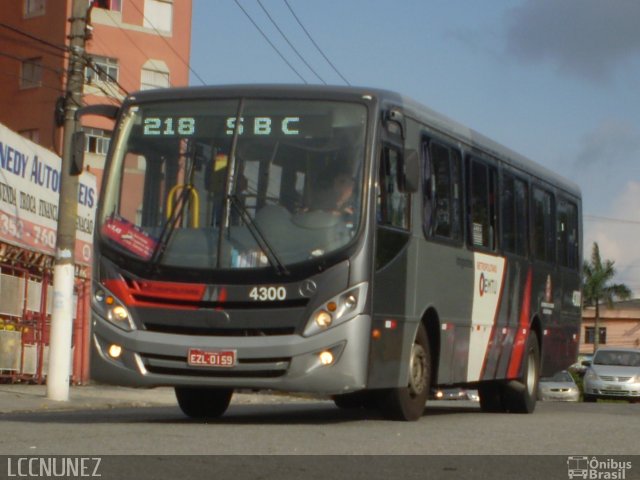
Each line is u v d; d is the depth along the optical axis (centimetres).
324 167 1486
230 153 1502
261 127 1509
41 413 1980
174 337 1462
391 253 1543
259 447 1140
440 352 1742
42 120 5441
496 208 2017
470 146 1897
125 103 1566
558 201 2438
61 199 2375
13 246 3030
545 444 1273
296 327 1439
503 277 2044
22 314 3147
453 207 1805
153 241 1490
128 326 1484
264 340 1441
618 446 1273
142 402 2552
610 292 10331
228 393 1778
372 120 1502
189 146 1520
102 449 1088
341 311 1442
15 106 5519
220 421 1697
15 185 3008
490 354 1989
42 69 5466
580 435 1429
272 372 1447
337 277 1446
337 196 1474
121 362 1484
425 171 1691
